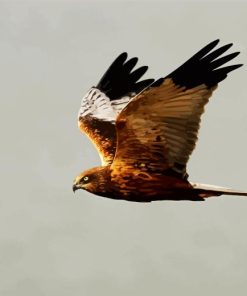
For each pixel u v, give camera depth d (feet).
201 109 44.68
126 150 46.96
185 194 48.03
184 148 45.80
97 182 48.62
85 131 56.49
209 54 44.68
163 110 44.70
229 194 47.42
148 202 49.34
